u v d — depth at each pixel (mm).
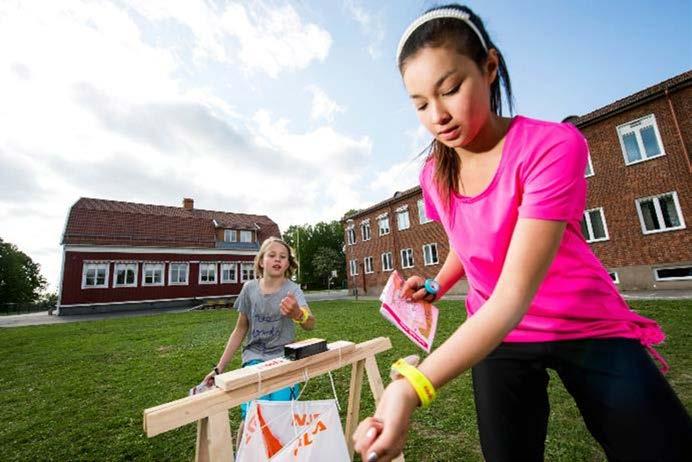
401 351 5914
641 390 867
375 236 25672
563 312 1024
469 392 3775
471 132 880
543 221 792
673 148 11500
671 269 11547
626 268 12398
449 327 7586
